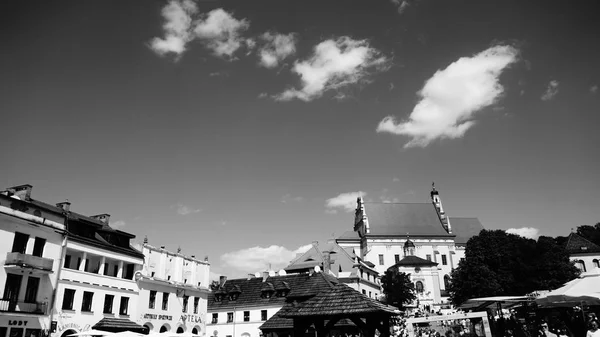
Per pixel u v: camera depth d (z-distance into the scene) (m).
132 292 49.28
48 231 41.09
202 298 62.25
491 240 84.81
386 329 17.44
